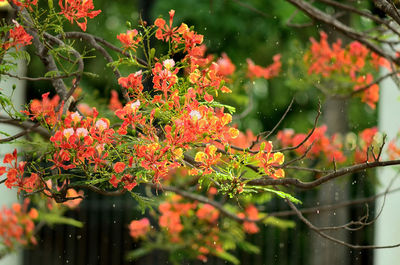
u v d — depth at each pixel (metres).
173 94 3.80
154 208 9.16
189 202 7.88
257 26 14.09
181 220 8.06
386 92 9.53
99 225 12.16
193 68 4.00
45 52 4.70
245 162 3.81
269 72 9.31
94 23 15.24
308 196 12.09
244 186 3.79
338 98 8.24
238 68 14.89
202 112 3.74
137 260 11.81
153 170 3.70
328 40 12.88
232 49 14.88
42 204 8.16
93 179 3.78
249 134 7.99
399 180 9.49
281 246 11.37
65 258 11.92
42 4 8.45
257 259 12.14
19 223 8.16
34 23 4.04
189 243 8.08
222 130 3.75
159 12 12.49
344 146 8.51
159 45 7.84
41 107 3.99
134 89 3.90
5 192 9.29
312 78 8.46
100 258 12.11
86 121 3.80
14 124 4.72
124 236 12.18
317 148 8.12
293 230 12.23
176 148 3.70
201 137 3.71
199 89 3.92
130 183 3.75
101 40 4.85
